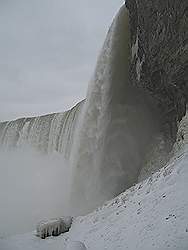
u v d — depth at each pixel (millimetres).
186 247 9211
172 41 17672
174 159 15398
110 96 24594
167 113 21062
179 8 16578
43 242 15172
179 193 11867
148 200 12992
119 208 14508
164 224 10758
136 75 22656
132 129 23938
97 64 25719
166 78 19062
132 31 22812
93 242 12812
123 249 10961
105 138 24656
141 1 19875
